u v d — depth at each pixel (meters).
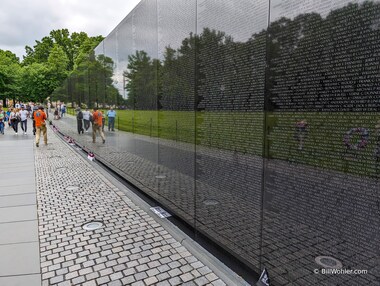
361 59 1.97
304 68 2.37
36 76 50.78
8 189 6.34
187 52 4.20
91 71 10.80
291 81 2.49
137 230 4.23
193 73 4.07
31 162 9.31
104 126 8.90
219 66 3.49
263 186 2.86
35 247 3.78
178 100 4.52
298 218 2.50
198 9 3.87
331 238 2.24
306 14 2.34
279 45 2.60
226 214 3.45
